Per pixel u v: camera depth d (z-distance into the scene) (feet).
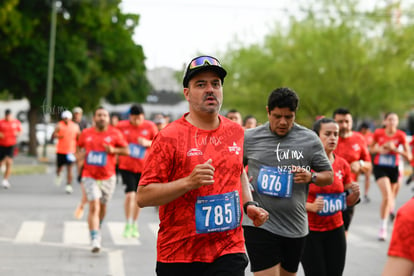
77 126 112.57
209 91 25.63
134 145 68.08
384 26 223.51
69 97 209.26
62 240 63.16
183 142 25.70
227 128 26.53
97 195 58.95
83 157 60.49
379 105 228.84
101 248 59.82
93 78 226.58
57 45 203.72
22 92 213.25
